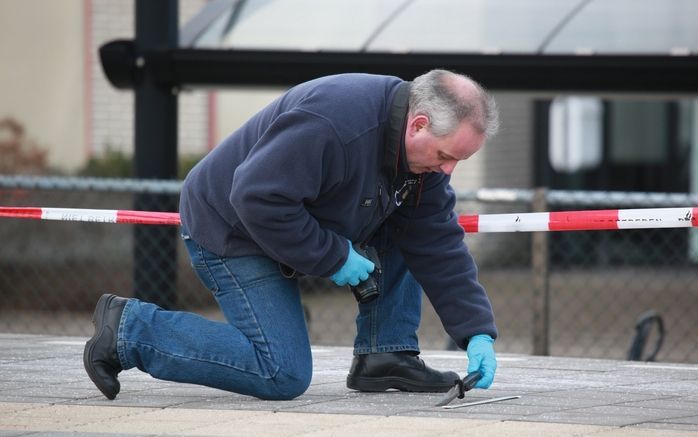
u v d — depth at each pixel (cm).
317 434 1155
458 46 2870
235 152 1317
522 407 1333
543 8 2922
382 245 1442
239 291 1337
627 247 4794
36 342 1938
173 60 2630
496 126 1279
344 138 1255
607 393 1447
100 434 1148
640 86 2702
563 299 4084
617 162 5656
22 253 3381
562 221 1527
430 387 1448
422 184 1373
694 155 5619
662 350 3091
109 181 2316
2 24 4475
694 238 4756
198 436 1144
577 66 2692
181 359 1312
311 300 3494
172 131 2652
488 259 4700
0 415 1259
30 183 2300
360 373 1452
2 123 4447
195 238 1349
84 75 4531
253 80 2680
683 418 1255
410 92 1273
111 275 3378
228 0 2995
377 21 2944
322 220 1312
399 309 1456
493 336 1401
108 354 1323
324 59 2677
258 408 1310
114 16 4553
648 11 2897
